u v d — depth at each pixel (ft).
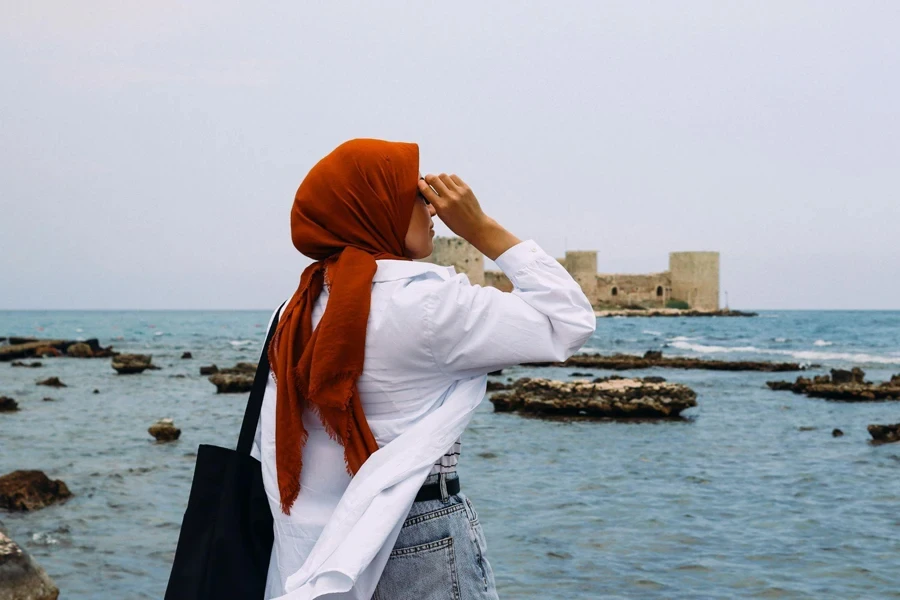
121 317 636.48
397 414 6.45
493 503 32.91
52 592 15.89
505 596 21.34
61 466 40.73
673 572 23.32
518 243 6.81
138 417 64.03
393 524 6.07
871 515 30.37
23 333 309.22
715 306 365.61
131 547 25.46
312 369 6.24
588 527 28.68
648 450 46.65
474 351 6.39
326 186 6.58
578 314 6.55
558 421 60.03
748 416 63.16
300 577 6.01
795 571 23.36
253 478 6.83
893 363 140.36
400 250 6.81
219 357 157.28
